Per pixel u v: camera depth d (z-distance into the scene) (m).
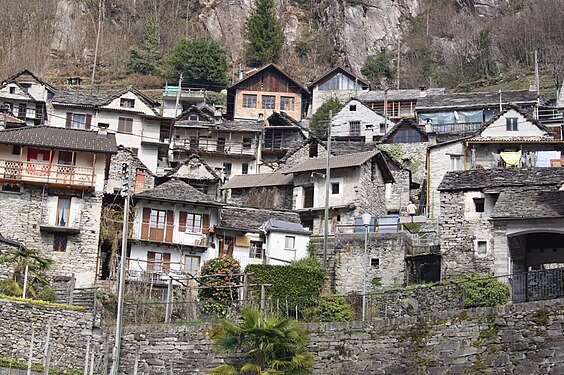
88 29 129.75
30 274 45.41
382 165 68.38
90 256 54.00
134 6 136.88
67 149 54.97
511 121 73.44
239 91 106.38
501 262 46.28
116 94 83.38
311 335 39.66
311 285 50.69
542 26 132.00
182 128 87.12
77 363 40.31
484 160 70.81
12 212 53.75
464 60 130.00
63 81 116.44
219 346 38.12
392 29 137.25
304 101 110.62
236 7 138.62
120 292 40.66
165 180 70.75
